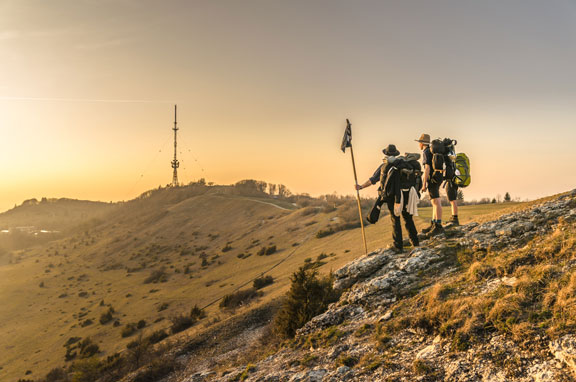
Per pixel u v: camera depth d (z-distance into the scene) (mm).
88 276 103188
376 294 6828
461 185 8539
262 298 29328
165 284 74000
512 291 4797
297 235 78938
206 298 51750
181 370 15344
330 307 7590
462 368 3980
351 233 56906
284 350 6867
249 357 11195
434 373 4105
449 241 7621
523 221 7102
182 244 116125
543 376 3432
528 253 5656
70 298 82938
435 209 8359
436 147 8141
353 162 8953
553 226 6449
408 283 6715
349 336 5961
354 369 4832
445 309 5008
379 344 5211
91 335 52375
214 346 17516
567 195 7902
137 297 68812
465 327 4477
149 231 142125
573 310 3891
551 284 4527
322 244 57969
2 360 51719
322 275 26828
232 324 19375
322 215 92938
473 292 5316
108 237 155125
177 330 30094
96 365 21266
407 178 7676
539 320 4066
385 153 7867
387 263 7703
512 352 3889
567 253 5168
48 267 124125
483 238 7148
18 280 109000
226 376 6871
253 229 106938
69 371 36344
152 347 21484
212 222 135250
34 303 83688
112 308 62031
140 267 99375
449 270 6594
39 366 45781
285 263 53969
